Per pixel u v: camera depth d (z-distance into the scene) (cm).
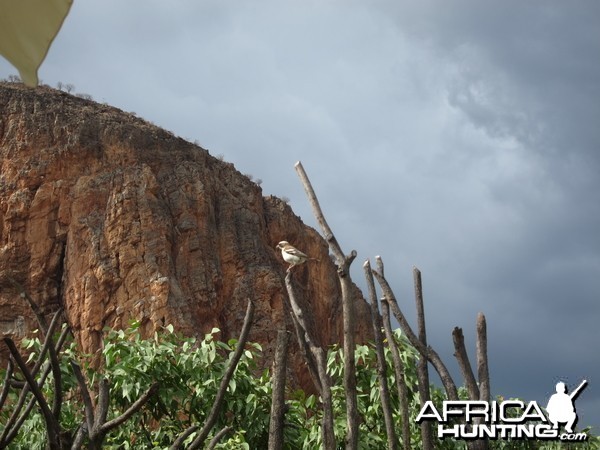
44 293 7444
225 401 1462
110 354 1486
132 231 7681
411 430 1381
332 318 8562
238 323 7819
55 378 402
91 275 7431
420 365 986
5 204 7769
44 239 7669
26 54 202
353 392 888
